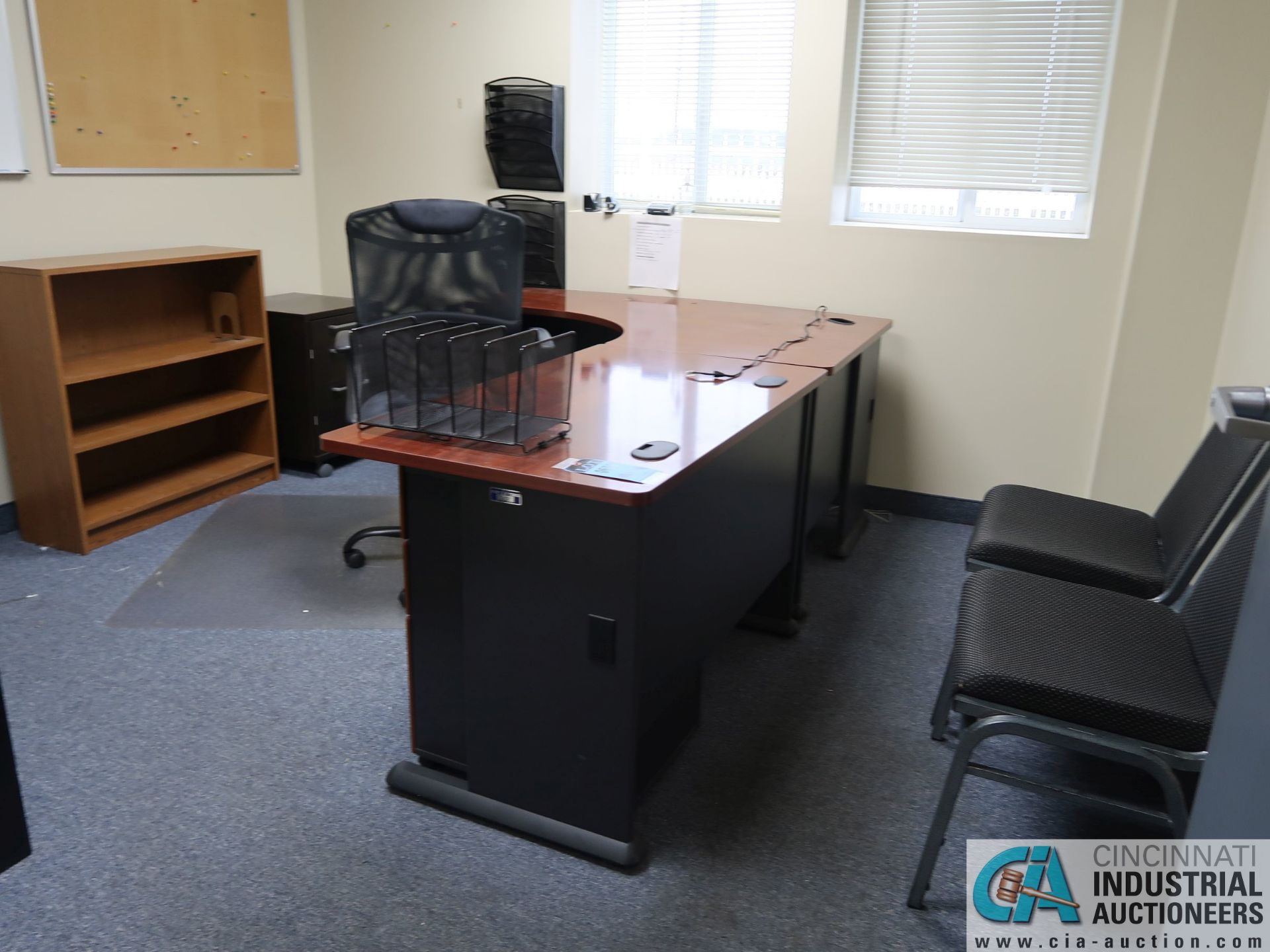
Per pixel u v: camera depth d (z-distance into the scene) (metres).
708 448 1.64
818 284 3.41
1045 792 1.45
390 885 1.61
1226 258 2.83
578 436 1.71
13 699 2.13
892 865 1.69
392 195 4.05
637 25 3.64
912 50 3.21
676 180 3.76
